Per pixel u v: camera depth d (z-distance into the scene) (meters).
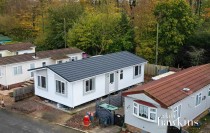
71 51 40.28
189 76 24.20
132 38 44.59
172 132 18.98
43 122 23.28
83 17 49.44
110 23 45.16
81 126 22.20
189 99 21.27
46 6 63.50
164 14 38.44
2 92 31.11
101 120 22.28
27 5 68.62
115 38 44.75
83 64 27.97
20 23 66.12
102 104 23.70
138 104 20.06
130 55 33.50
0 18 65.75
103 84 27.88
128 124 21.23
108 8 51.62
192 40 39.09
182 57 39.56
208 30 39.94
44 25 56.22
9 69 31.95
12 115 24.81
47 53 37.53
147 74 38.22
